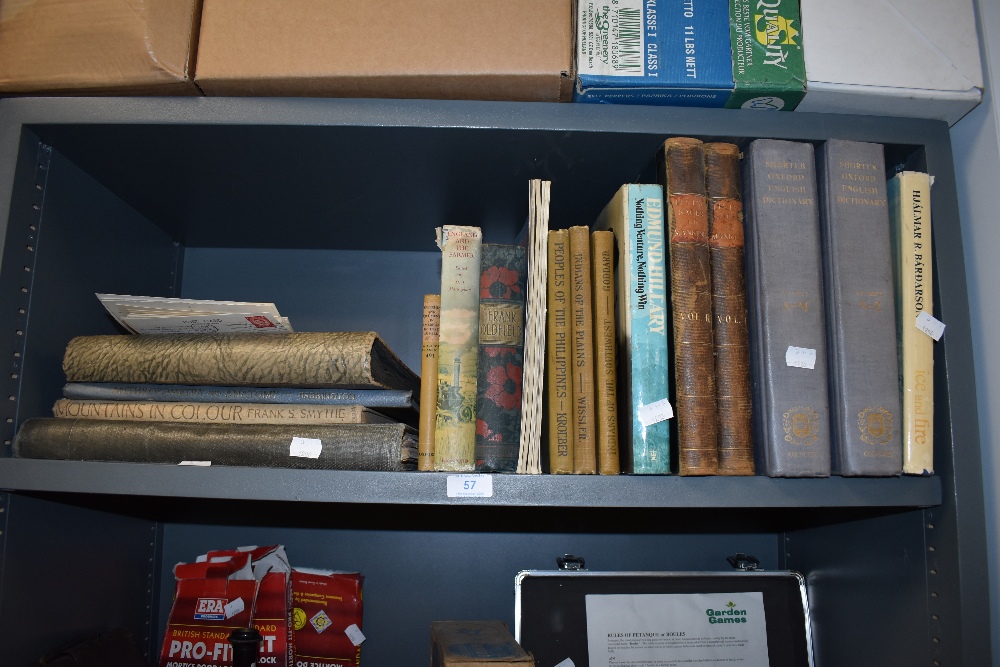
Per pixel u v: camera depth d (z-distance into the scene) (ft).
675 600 2.91
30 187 2.34
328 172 2.65
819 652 2.92
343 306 3.51
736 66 2.23
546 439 2.22
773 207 2.25
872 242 2.26
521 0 2.25
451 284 2.27
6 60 2.26
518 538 3.29
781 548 3.32
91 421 2.25
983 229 2.33
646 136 2.34
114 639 2.67
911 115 2.39
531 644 2.79
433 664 2.67
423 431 2.21
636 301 2.20
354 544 3.27
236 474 2.13
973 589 2.11
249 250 3.56
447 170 2.63
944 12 2.33
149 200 2.93
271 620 2.86
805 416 2.12
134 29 2.23
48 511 2.40
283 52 2.22
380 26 2.23
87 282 2.68
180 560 3.25
